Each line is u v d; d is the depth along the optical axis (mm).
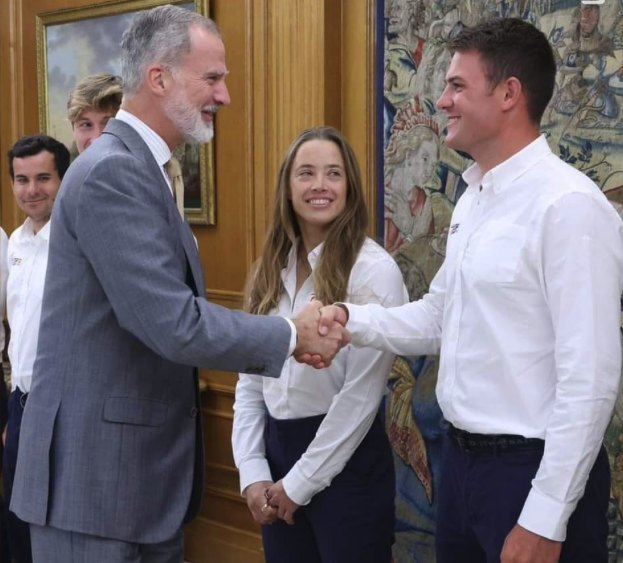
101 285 1925
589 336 1697
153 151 2014
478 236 1910
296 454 2324
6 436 3199
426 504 3012
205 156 3553
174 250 1963
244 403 2492
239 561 3594
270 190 3346
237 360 1922
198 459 2146
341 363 2289
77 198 1886
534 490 1735
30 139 3148
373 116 3080
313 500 2287
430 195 2959
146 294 1840
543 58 1892
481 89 1883
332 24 3125
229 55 3453
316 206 2318
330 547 2270
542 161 1857
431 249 2969
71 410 1943
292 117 3234
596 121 2590
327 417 2229
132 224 1854
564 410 1700
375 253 2348
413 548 3062
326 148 2332
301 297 2371
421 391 3004
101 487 1931
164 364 2012
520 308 1808
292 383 2307
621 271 1788
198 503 2158
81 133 3008
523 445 1810
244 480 2367
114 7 3807
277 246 2443
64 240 1952
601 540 1867
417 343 2197
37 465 1966
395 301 2312
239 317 1952
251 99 3367
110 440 1933
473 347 1887
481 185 1957
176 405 2045
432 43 2912
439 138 2920
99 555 1945
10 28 4238
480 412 1866
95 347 1941
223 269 3605
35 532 2014
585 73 2602
